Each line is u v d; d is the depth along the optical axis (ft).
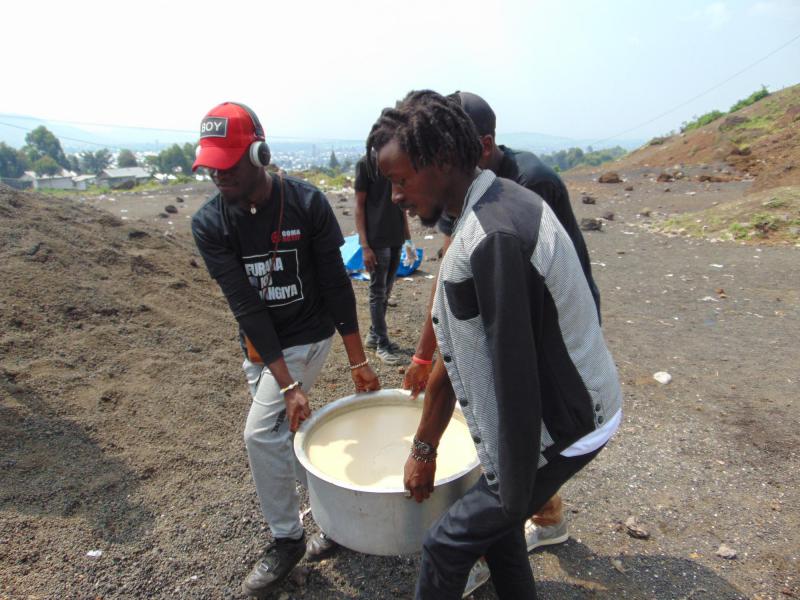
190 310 17.48
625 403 13.42
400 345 16.57
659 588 8.09
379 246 14.69
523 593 6.35
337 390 13.80
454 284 4.93
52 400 11.82
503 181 5.33
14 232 17.33
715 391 13.91
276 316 7.70
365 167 13.99
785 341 17.02
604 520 9.49
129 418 11.75
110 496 9.55
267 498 7.56
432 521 6.41
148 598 7.72
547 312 4.98
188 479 10.12
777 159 66.85
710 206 45.09
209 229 7.30
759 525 9.28
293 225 7.39
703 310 20.22
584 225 36.42
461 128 5.02
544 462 5.34
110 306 15.89
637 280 24.47
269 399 7.44
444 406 5.78
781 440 11.62
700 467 10.87
